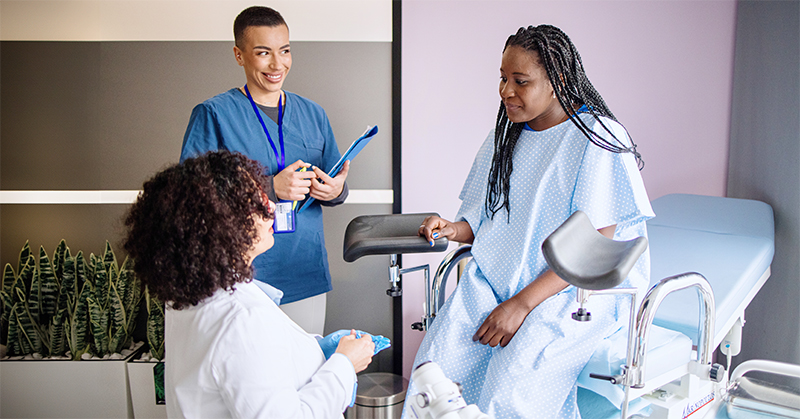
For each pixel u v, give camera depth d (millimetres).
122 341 1983
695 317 1379
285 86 2076
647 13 2131
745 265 1566
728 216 1808
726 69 2156
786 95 1785
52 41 1995
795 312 1729
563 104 1225
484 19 2119
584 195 1239
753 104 1997
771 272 1879
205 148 1664
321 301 1868
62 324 1988
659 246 1755
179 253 792
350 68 2082
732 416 1178
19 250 2039
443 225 1391
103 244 2041
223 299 841
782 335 1808
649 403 1239
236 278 825
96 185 2033
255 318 821
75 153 2023
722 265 1587
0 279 2039
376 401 1824
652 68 2154
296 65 2070
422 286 2205
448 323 1278
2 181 2021
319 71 2076
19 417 1959
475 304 1290
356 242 1313
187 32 2018
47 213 2031
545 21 2129
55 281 1991
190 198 797
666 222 1869
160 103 2027
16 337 1982
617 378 1029
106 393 1962
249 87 1722
